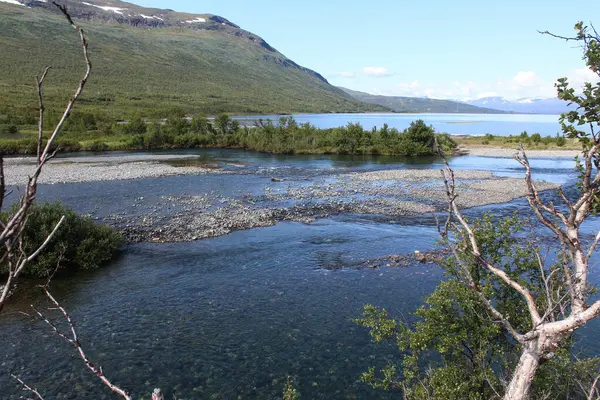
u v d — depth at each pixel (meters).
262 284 20.58
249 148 88.12
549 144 93.25
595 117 5.79
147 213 33.47
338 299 18.91
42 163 2.87
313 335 15.85
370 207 36.69
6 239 2.82
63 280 20.91
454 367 9.61
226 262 23.56
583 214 5.84
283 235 28.64
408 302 18.53
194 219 31.84
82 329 16.12
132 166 59.81
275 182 49.16
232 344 15.24
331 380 13.20
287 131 88.62
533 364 5.75
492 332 9.41
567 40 5.76
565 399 9.34
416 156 78.94
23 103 137.75
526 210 35.12
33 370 13.53
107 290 19.78
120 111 165.00
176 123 98.81
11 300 18.55
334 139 83.81
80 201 37.25
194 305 18.31
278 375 13.47
